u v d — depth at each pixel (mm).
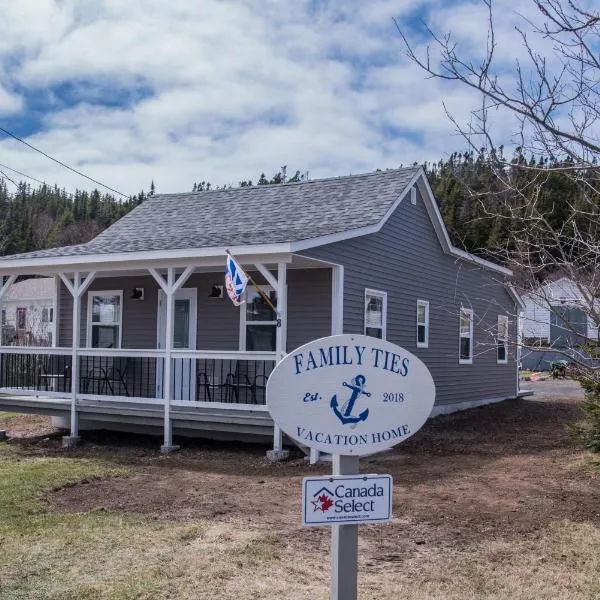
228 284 10711
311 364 3965
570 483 8867
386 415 4070
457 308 15609
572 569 5945
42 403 13516
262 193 16281
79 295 13148
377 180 15312
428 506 7980
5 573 5738
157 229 15406
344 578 3951
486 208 6141
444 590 5453
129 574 5699
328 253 12281
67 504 8211
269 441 12258
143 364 14992
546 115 4715
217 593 5316
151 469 10406
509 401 21172
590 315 5281
